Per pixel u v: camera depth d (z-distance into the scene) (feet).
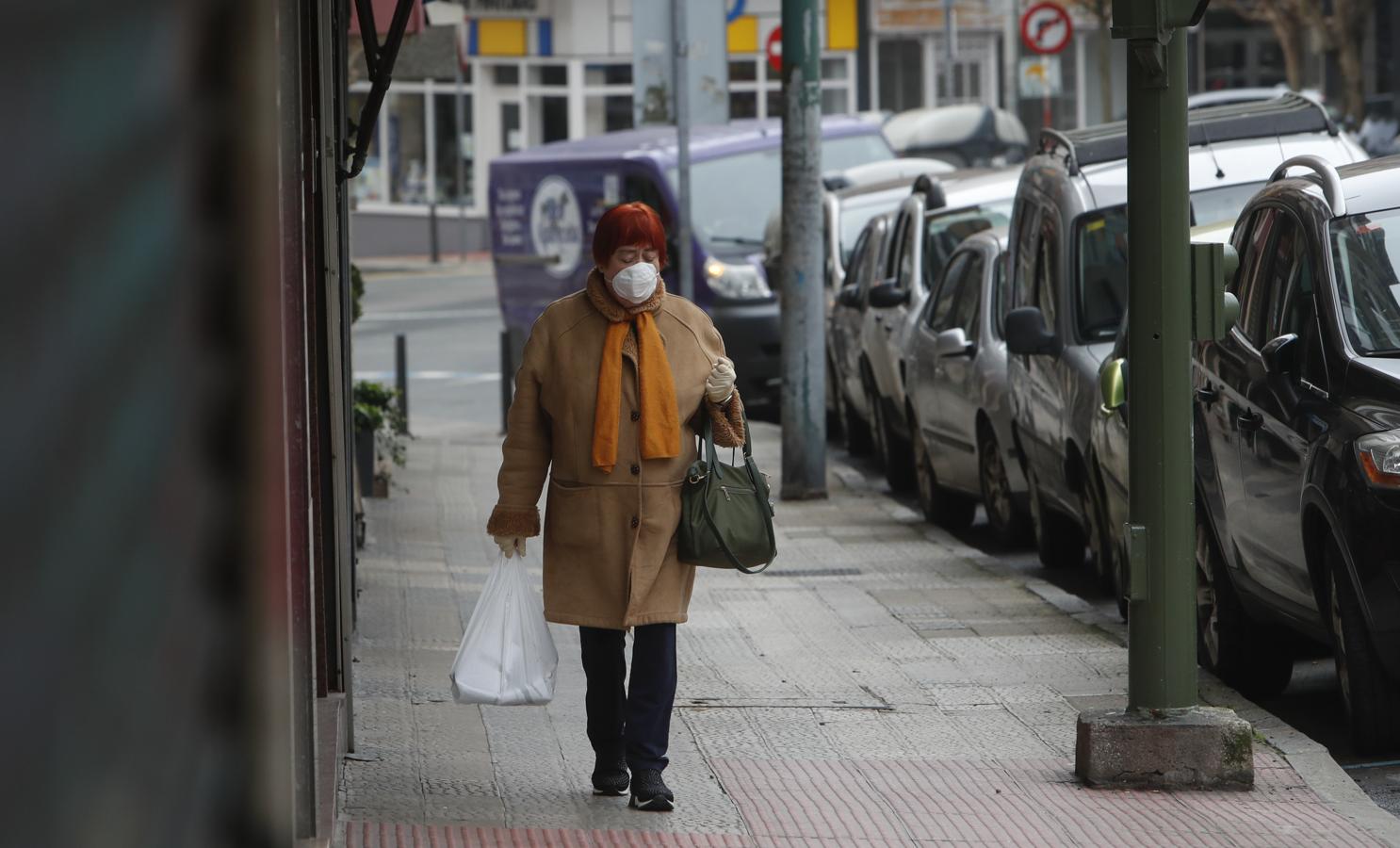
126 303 3.36
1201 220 77.25
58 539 3.11
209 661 3.54
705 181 168.76
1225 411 53.31
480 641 38.27
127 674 3.32
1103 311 73.77
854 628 64.03
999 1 341.21
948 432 91.81
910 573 77.61
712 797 40.70
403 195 364.17
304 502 23.53
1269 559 49.93
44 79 3.08
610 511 37.58
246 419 3.59
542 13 346.74
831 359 140.97
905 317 107.55
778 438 135.03
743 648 60.39
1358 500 43.65
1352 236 50.85
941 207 114.32
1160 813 39.83
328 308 37.52
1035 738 47.42
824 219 145.07
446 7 117.39
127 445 3.37
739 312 158.10
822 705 51.34
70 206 3.16
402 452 111.34
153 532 3.42
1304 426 47.65
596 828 37.11
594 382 37.52
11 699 2.96
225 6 3.53
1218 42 385.91
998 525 86.74
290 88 23.89
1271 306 52.90
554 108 350.23
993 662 57.36
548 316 38.06
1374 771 45.16
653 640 38.45
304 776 23.48
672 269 168.35
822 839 37.22
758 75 332.60
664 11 127.75
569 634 61.36
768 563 38.11
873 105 346.13
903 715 50.03
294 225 24.06
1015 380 79.05
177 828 3.41
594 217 179.42
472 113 354.95
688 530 37.45
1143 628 42.34
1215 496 53.93
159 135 3.43
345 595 41.73
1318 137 80.94
